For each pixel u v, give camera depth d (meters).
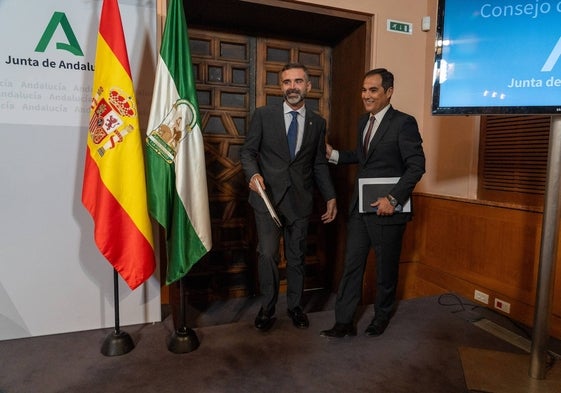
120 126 1.95
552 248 1.77
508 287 2.64
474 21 1.85
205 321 2.87
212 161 3.22
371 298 3.29
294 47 3.38
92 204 1.98
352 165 3.25
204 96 3.16
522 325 2.50
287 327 2.43
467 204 2.94
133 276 2.01
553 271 1.78
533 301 2.48
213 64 3.14
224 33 3.16
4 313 2.17
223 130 3.23
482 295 2.81
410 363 2.04
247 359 2.05
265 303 2.37
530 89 1.75
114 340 2.07
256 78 3.27
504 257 2.66
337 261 3.49
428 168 3.37
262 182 2.21
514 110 1.79
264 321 2.38
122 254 2.00
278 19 3.01
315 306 3.23
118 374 1.89
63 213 2.21
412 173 2.09
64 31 2.13
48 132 2.15
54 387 1.79
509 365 1.99
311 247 3.61
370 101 2.17
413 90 3.30
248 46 3.23
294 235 2.39
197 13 2.88
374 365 2.02
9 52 2.06
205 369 1.95
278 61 3.34
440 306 2.79
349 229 2.34
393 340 2.29
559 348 2.23
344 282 2.33
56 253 2.21
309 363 2.03
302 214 2.39
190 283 3.27
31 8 2.08
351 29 3.22
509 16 1.77
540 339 1.84
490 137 2.86
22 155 2.12
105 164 1.94
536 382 1.85
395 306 2.79
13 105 2.08
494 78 1.83
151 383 1.83
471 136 2.98
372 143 2.22
